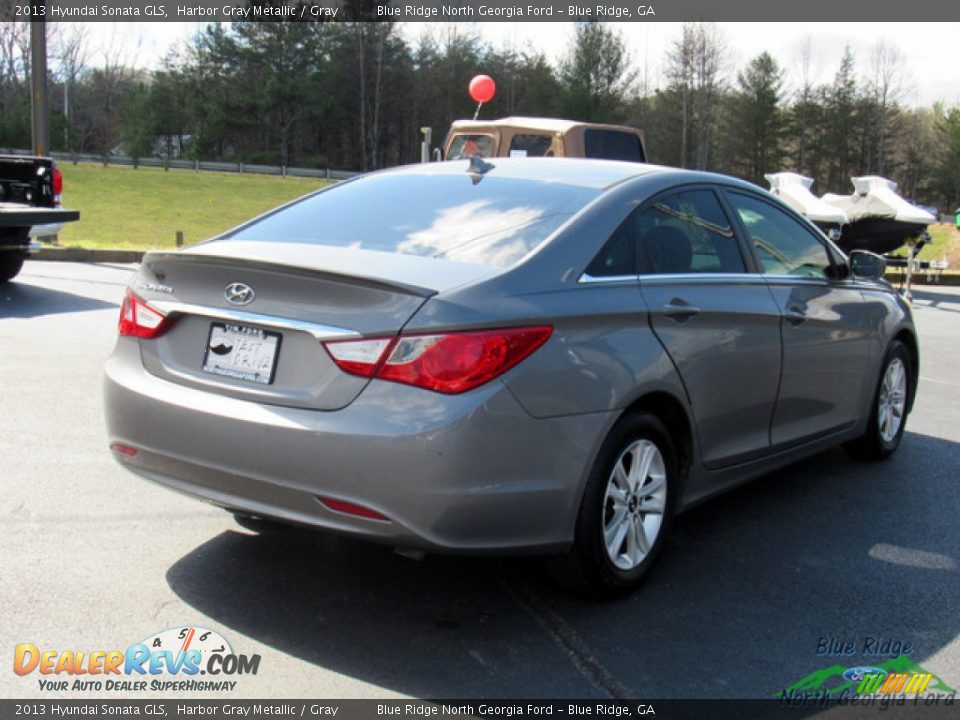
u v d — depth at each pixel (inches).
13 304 372.5
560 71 3309.5
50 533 157.8
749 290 169.9
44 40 609.3
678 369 148.5
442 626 133.8
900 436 235.1
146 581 143.0
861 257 207.5
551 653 127.6
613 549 140.6
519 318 124.3
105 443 205.9
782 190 602.5
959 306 564.1
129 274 495.2
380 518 119.3
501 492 122.0
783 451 185.2
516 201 153.2
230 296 132.0
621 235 148.6
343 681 118.3
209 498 130.6
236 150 3395.7
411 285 122.0
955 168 3398.1
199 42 3294.8
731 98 3336.6
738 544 171.6
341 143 3481.8
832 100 3457.2
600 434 133.0
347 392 121.4
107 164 2463.1
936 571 162.4
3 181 428.1
